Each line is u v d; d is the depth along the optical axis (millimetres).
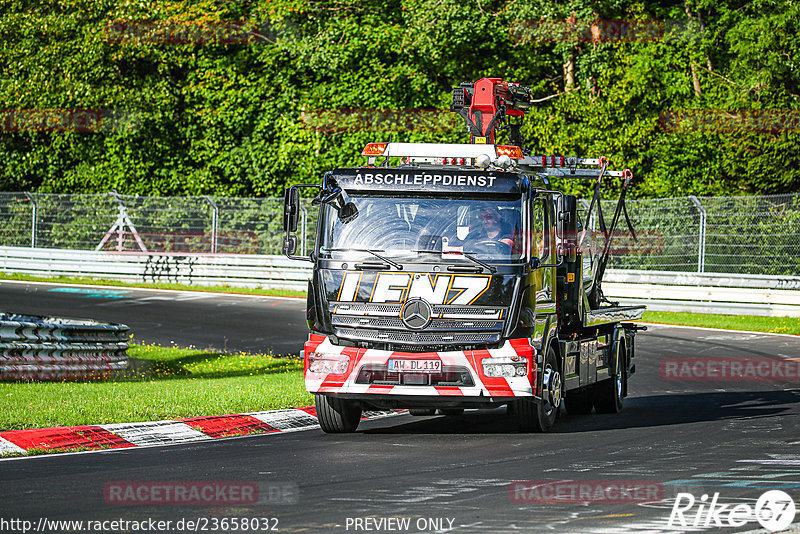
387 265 40406
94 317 92438
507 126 55125
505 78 133750
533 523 24516
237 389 51594
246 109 140250
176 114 145875
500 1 134000
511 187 41031
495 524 24391
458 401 40250
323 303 40906
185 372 64125
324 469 32312
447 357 39781
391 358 39969
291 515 25312
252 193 144000
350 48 132875
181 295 112250
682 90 126250
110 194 126250
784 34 122750
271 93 140000
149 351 74125
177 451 36500
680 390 58938
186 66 148750
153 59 144375
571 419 48406
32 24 145125
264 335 84625
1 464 33125
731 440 39500
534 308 40781
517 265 40312
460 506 26438
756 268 101375
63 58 144375
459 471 31984
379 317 40281
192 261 122438
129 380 59062
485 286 39969
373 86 133750
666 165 124938
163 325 89125
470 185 41156
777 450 36812
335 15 138250
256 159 138500
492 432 42781
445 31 127312
